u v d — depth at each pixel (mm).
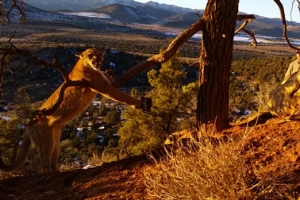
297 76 5332
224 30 5590
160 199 3732
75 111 6625
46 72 52406
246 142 4633
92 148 18703
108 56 60281
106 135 23797
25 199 4469
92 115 34406
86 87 6480
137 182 4367
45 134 6641
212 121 5617
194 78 42594
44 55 58469
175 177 3635
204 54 5730
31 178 5305
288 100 5387
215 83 5629
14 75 49156
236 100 11359
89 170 5117
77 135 25438
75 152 16641
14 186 5094
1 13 6094
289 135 4637
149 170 4578
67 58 58312
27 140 6852
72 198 4309
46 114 5684
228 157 3549
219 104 5637
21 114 14750
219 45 5605
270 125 5094
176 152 4223
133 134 13438
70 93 6574
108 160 8430
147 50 95125
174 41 5781
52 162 6801
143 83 48812
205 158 3635
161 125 13031
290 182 3652
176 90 13250
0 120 13742
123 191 4184
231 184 3434
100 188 4406
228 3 5555
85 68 6387
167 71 13406
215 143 4855
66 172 5277
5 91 42688
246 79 27219
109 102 40531
